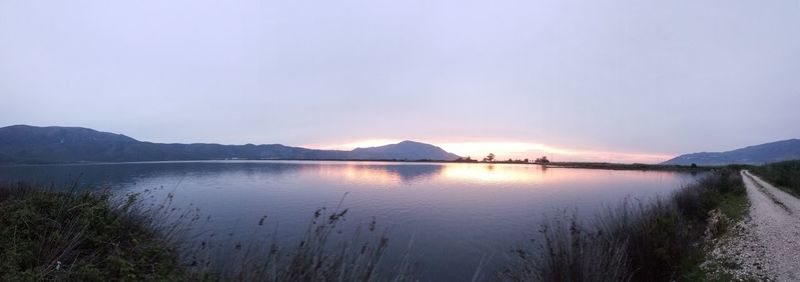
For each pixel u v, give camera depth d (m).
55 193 6.90
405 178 73.69
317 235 5.32
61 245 5.44
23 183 10.04
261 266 4.90
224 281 4.90
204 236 9.10
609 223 11.33
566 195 39.88
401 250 16.84
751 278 8.85
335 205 31.62
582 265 6.93
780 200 21.41
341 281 4.49
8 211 6.02
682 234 10.89
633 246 9.55
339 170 107.94
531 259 8.84
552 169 137.75
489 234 20.50
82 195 6.71
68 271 4.70
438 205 32.34
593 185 55.59
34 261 5.05
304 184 53.53
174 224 7.80
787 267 9.24
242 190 42.47
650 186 51.31
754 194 24.70
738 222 15.73
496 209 29.86
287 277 4.58
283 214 25.61
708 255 11.19
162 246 5.88
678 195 21.59
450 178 75.56
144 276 5.03
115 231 6.23
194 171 84.38
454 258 15.83
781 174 33.66
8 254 4.82
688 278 9.23
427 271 14.24
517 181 66.56
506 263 14.38
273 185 50.94
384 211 28.80
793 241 11.48
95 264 5.25
